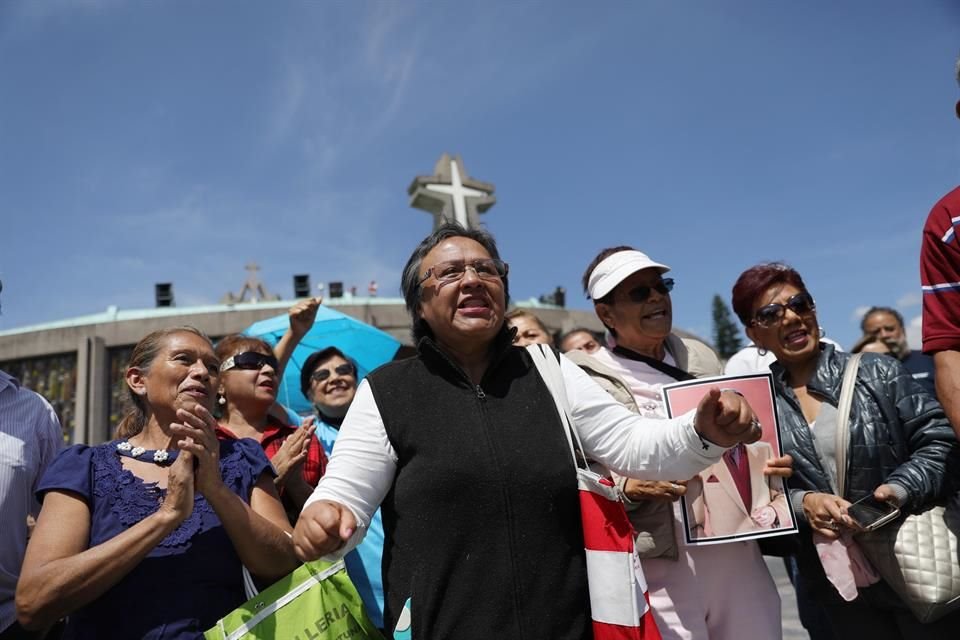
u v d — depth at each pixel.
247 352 3.44
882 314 5.18
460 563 1.80
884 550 2.42
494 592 1.76
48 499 2.12
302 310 3.98
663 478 1.88
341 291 20.61
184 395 2.30
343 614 2.13
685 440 1.77
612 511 1.87
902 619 2.55
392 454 1.96
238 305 17.20
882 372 2.69
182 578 2.08
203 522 2.18
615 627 1.77
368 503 1.90
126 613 2.01
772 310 2.86
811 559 2.74
